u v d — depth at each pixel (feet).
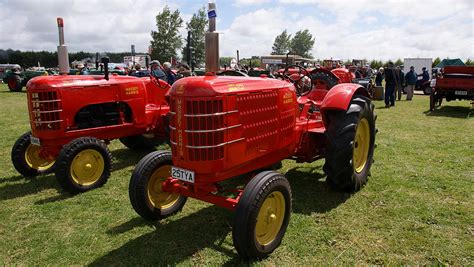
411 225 11.32
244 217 8.86
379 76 55.57
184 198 12.71
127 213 12.73
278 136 11.34
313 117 14.66
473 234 10.71
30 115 15.39
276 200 9.96
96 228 11.63
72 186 14.39
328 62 62.54
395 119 32.07
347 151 12.61
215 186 9.89
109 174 15.69
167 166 12.01
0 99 53.21
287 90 11.75
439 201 13.05
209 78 9.37
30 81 15.26
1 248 10.53
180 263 9.53
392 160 18.33
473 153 19.57
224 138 9.29
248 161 10.38
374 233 10.89
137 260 9.74
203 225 11.68
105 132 17.21
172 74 32.19
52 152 15.74
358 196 13.64
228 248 10.27
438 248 10.00
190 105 8.98
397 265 9.25
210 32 9.60
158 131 20.01
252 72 32.04
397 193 13.82
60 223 12.08
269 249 9.70
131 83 17.90
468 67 36.86
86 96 16.20
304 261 9.56
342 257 9.70
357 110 13.08
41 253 10.23
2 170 18.10
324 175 16.17
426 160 18.26
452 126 28.19
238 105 9.61
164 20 127.75
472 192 13.83
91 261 9.77
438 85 36.91
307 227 11.31
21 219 12.42
